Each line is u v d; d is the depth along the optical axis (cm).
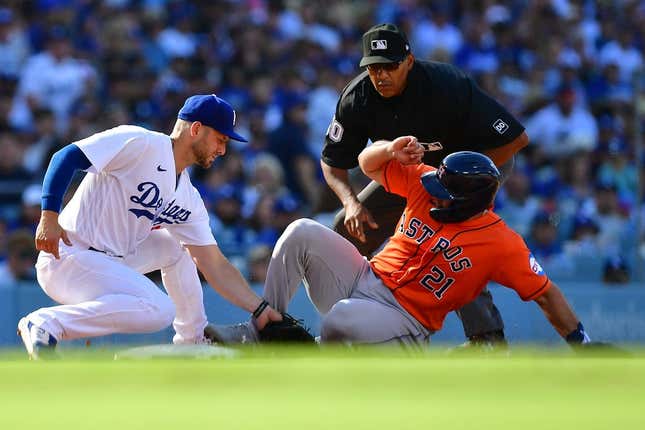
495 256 1800
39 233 1756
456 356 1189
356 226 2080
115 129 1833
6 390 814
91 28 4991
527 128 5094
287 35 5475
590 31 6044
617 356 1200
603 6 6197
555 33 5875
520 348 1717
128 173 1838
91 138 1803
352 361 1018
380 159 1856
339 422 694
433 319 1859
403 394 802
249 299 1952
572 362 1004
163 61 5112
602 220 4397
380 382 862
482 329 2100
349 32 5709
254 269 3469
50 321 1753
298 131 4669
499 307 3269
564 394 799
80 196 1864
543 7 5981
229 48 5197
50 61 4675
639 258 3919
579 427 679
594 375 900
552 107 5128
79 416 709
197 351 1545
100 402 761
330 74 5147
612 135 4788
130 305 1808
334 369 937
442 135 2066
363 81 2069
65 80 4656
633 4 6262
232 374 903
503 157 2103
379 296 1873
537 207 4356
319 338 2003
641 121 4078
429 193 1797
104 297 1805
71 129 4394
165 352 1543
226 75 5006
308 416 712
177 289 2009
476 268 1811
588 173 4747
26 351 1844
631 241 4006
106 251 1867
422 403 762
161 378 876
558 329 1820
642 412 726
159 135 1856
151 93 4759
